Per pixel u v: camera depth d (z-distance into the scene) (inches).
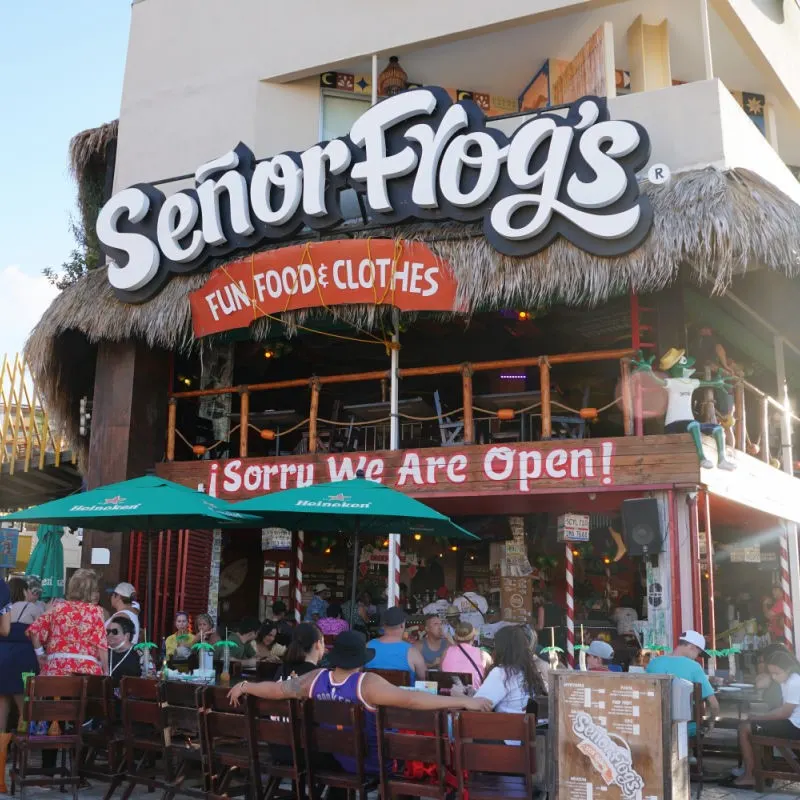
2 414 732.7
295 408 721.6
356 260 486.3
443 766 221.5
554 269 456.8
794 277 511.8
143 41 658.8
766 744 324.5
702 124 491.2
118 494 370.9
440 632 374.9
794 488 596.7
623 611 556.4
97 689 302.2
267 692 247.3
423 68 616.1
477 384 699.4
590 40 558.9
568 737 213.5
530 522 598.9
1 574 626.8
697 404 505.0
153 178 633.6
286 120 613.9
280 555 664.4
